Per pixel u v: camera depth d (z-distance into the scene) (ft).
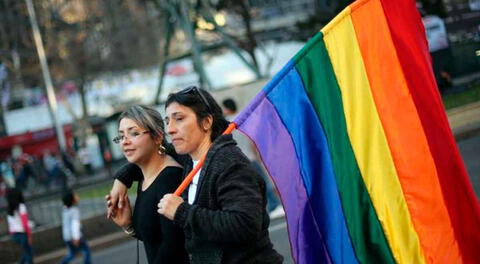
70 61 132.77
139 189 12.55
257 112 11.29
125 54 143.54
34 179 112.47
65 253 45.98
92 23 133.49
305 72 11.78
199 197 10.19
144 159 12.17
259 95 11.35
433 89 12.67
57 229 47.91
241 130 11.05
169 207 10.15
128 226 12.78
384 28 12.39
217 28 77.36
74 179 110.32
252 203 9.71
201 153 10.88
